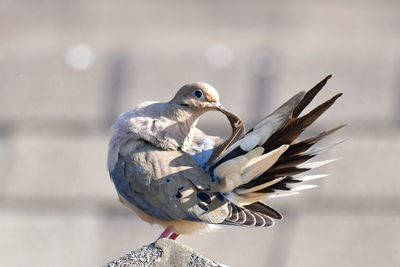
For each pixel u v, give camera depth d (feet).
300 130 23.97
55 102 58.34
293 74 59.31
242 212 25.25
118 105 58.08
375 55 60.23
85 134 56.39
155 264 21.39
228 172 24.97
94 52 61.72
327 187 53.01
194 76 59.16
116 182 26.71
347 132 55.47
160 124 26.63
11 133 56.59
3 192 53.16
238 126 26.35
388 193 52.60
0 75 59.72
